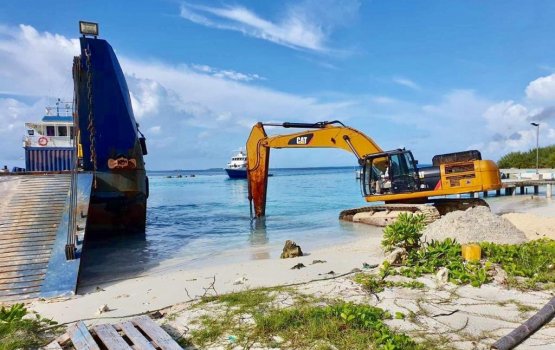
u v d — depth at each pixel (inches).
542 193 1269.7
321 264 355.9
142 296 287.0
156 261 458.6
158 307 258.8
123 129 589.3
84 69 565.9
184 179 4020.7
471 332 199.2
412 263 317.7
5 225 399.5
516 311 223.8
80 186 483.8
